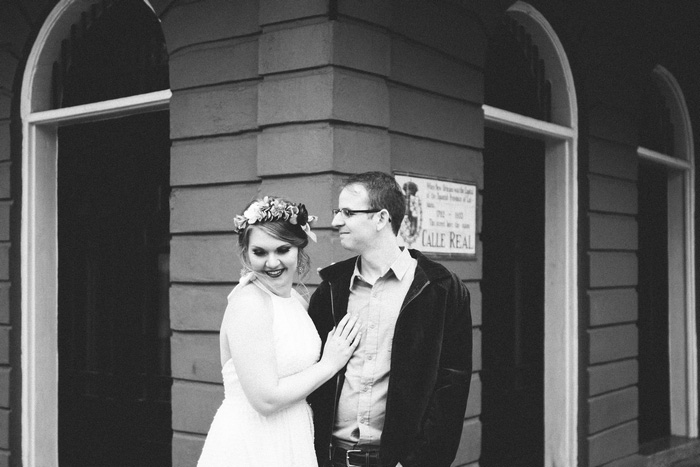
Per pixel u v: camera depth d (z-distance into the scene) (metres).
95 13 5.21
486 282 5.43
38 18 5.24
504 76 5.55
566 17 5.80
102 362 5.14
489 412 5.42
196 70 4.32
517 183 5.73
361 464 2.64
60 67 5.34
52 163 5.38
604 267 6.15
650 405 7.28
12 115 5.32
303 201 3.88
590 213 6.01
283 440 2.63
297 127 3.93
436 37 4.52
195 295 4.25
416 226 4.32
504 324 5.57
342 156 3.85
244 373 2.51
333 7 3.87
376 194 2.64
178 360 4.30
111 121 5.12
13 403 5.27
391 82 4.23
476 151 4.86
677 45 7.31
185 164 4.34
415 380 2.58
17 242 5.31
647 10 6.78
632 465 6.32
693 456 7.16
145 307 4.95
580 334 5.91
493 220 5.49
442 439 2.56
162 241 4.88
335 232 3.82
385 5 4.14
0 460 5.27
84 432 5.20
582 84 5.94
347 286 2.76
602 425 6.06
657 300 7.46
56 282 5.36
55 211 5.39
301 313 2.72
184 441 4.25
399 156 4.25
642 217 7.29
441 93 4.55
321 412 2.76
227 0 4.21
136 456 4.98
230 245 4.12
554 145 5.92
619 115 6.42
